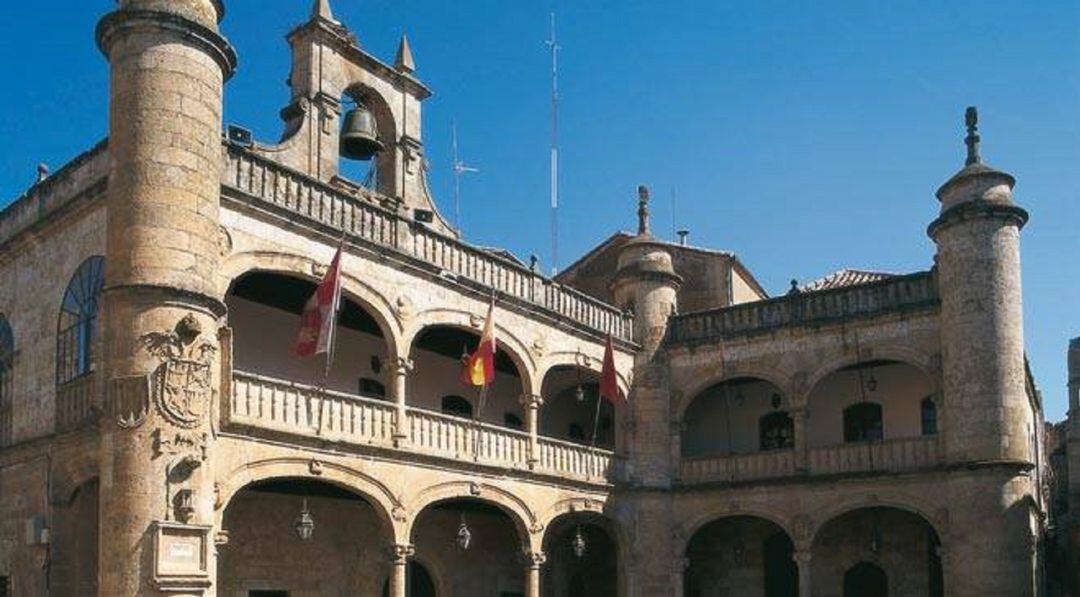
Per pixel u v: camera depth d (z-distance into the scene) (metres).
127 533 18.70
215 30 21.12
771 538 36.50
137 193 19.84
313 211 23.98
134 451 18.97
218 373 21.34
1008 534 28.61
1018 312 30.00
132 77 20.23
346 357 30.23
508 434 29.12
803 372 33.31
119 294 19.47
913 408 35.00
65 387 22.53
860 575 35.06
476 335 30.75
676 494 34.47
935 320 31.31
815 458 32.75
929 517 30.34
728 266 40.81
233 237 22.06
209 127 20.84
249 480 21.77
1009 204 30.17
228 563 26.58
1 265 26.25
